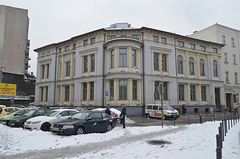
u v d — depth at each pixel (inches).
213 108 1275.8
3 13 2004.2
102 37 1083.9
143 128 522.0
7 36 1996.8
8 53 1985.7
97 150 291.1
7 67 1962.4
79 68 1167.0
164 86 1114.1
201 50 1300.4
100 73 1059.3
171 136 403.9
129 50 1003.9
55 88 1344.7
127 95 985.5
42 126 461.7
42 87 1454.2
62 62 1318.9
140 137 396.5
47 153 280.4
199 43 1300.4
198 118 868.6
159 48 1109.7
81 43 1179.3
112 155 259.4
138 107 994.7
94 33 1107.3
